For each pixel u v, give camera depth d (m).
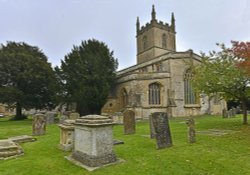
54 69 31.86
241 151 8.61
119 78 35.47
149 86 32.59
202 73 16.97
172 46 53.09
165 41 51.91
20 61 29.59
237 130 13.94
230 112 26.88
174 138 11.72
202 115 33.56
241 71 14.55
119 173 6.32
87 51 32.78
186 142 10.50
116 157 7.60
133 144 10.34
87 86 28.55
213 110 35.94
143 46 54.12
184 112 32.94
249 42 14.13
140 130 15.89
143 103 31.58
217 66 15.99
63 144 9.91
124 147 9.66
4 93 27.48
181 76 33.75
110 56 35.09
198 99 34.44
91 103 29.02
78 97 28.27
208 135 12.27
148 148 9.43
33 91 30.66
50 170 6.81
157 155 8.12
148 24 51.97
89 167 6.91
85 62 30.45
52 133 15.40
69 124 9.89
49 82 30.78
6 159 8.26
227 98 17.36
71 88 30.16
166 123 9.71
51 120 23.22
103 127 7.34
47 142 11.55
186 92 33.75
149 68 38.28
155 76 32.69
